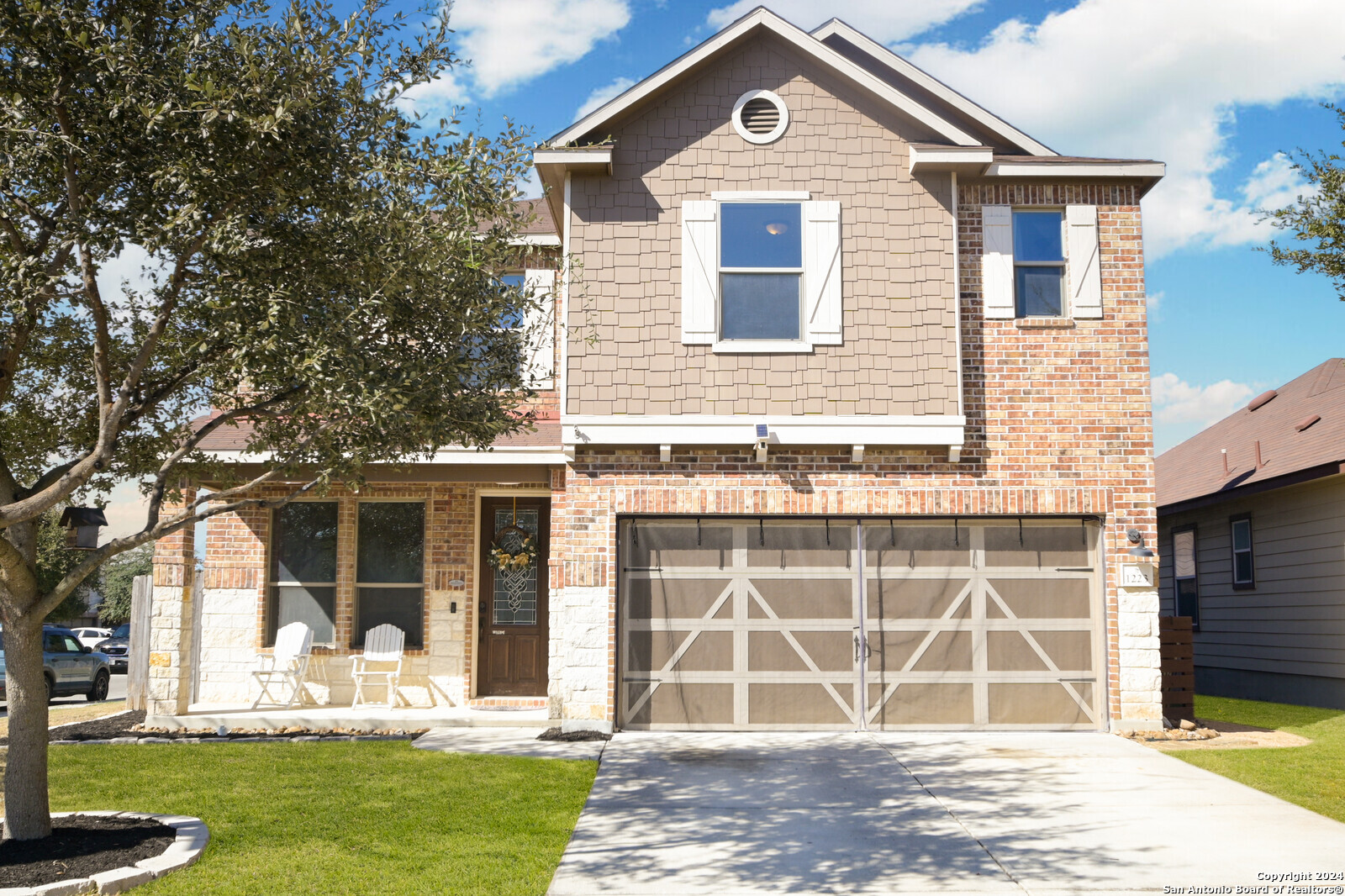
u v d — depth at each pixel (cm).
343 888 608
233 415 718
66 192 664
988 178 1211
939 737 1130
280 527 1398
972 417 1179
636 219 1190
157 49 654
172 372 774
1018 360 1189
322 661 1355
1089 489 1173
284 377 632
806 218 1188
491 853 688
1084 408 1184
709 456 1173
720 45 1185
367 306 636
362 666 1353
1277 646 1645
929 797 864
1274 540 1656
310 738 1134
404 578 1397
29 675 668
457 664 1354
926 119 1178
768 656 1171
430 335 729
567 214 1186
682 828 765
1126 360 1191
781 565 1183
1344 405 1650
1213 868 673
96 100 609
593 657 1148
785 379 1165
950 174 1196
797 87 1210
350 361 616
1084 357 1191
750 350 1166
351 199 666
